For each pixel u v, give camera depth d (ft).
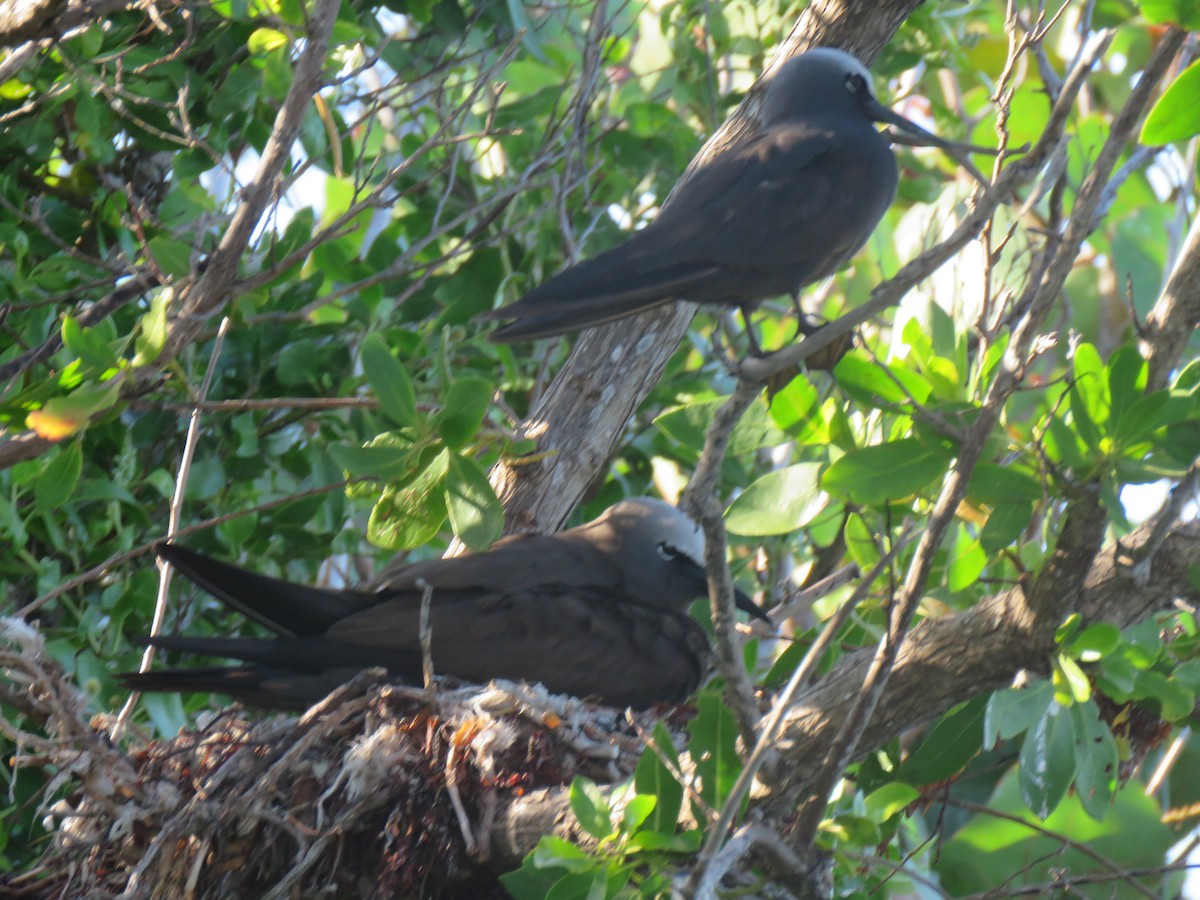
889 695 29.27
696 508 24.85
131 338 32.83
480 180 50.83
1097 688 31.60
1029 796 29.17
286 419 42.68
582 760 32.30
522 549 38.68
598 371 39.50
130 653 38.52
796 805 29.55
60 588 33.22
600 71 50.14
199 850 30.30
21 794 37.14
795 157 31.55
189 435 35.55
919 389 29.78
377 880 31.01
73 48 37.52
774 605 46.06
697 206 30.63
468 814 30.76
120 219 41.29
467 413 30.30
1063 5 29.27
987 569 34.81
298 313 39.91
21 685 33.45
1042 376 52.39
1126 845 39.27
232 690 35.27
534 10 51.98
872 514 32.40
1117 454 26.96
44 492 31.60
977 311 37.22
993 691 30.25
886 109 33.81
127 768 31.22
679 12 51.26
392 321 46.21
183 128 35.73
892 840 34.76
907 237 56.24
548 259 48.39
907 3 39.04
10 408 31.81
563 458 39.63
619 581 40.16
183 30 40.73
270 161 30.83
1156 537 27.53
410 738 31.68
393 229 48.34
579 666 37.27
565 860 25.99
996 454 29.86
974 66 61.67
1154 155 35.40
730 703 26.35
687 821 28.32
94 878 31.42
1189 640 34.30
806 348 23.72
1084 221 23.85
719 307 31.24
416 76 45.80
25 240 38.63
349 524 48.34
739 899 26.94
